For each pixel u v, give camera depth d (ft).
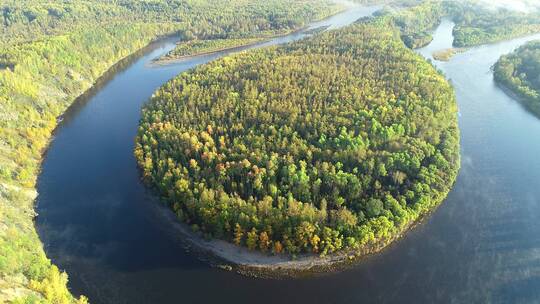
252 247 608.19
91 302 546.26
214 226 629.10
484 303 553.23
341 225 607.37
